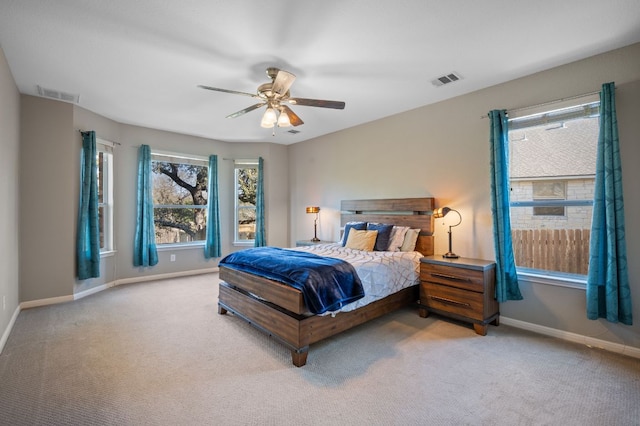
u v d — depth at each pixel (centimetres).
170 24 223
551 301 295
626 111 256
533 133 317
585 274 292
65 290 390
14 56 270
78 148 404
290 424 173
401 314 356
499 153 314
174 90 344
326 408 187
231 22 221
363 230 418
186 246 557
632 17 216
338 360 246
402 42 248
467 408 187
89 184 408
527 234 324
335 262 278
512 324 318
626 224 255
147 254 498
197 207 581
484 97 341
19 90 346
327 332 258
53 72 300
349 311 277
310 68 291
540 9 207
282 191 630
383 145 451
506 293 311
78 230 402
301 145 604
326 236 552
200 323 323
